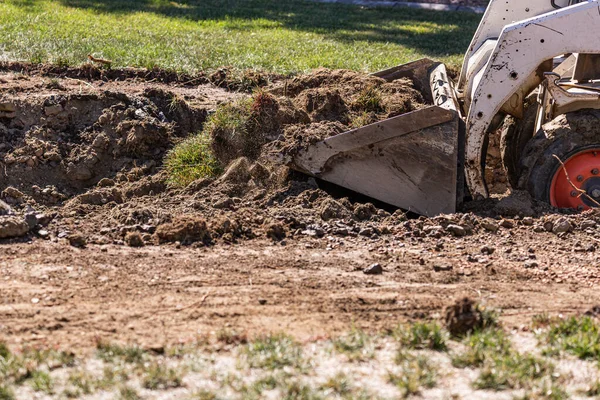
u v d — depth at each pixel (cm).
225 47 1591
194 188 857
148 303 579
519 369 487
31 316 551
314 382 472
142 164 933
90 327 539
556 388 468
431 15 2603
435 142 805
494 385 472
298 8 2602
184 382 468
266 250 698
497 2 973
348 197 855
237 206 805
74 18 1892
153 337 527
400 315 572
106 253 675
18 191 852
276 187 851
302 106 917
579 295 622
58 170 916
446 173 809
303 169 823
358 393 461
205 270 644
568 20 792
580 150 818
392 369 492
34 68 1230
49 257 659
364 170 818
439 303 593
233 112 905
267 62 1413
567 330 542
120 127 951
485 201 833
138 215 754
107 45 1459
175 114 1003
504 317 575
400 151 810
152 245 702
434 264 671
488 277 654
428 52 1761
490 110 812
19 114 961
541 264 691
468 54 988
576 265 692
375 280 636
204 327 544
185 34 1797
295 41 1805
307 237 734
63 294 588
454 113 800
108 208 825
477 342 519
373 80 970
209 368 485
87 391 455
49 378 461
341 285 623
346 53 1627
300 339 529
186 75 1278
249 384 467
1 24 1653
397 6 2808
